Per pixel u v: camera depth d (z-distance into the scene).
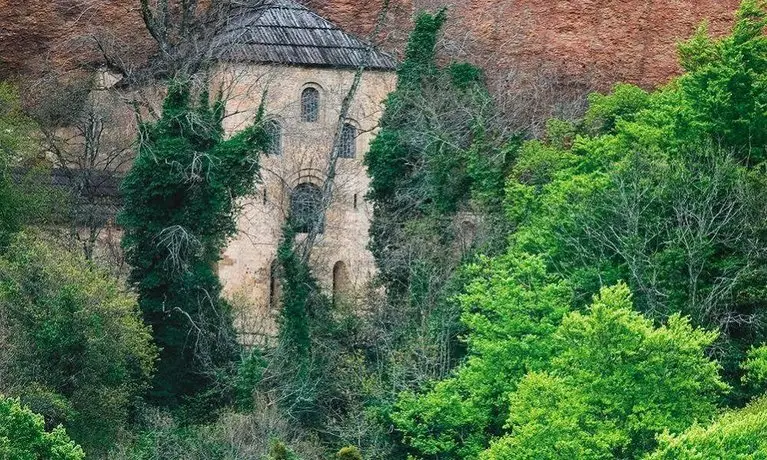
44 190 112.31
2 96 121.81
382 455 91.94
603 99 115.25
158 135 107.00
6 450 69.56
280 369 98.56
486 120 118.50
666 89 117.50
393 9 139.38
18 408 70.94
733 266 90.75
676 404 78.00
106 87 127.50
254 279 119.38
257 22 125.75
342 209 121.19
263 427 92.12
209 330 103.00
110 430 89.75
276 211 120.19
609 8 147.88
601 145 102.19
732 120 98.69
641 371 78.06
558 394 77.94
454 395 88.38
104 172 119.81
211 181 106.19
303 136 122.88
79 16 132.38
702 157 96.19
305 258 110.19
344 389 98.12
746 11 103.25
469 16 141.38
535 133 122.06
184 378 100.69
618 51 145.00
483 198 107.25
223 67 121.50
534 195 103.00
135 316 96.50
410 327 101.88
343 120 118.06
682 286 90.19
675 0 148.38
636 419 77.31
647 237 92.38
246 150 108.75
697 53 103.75
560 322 87.88
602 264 92.50
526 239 95.69
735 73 98.81
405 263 107.50
